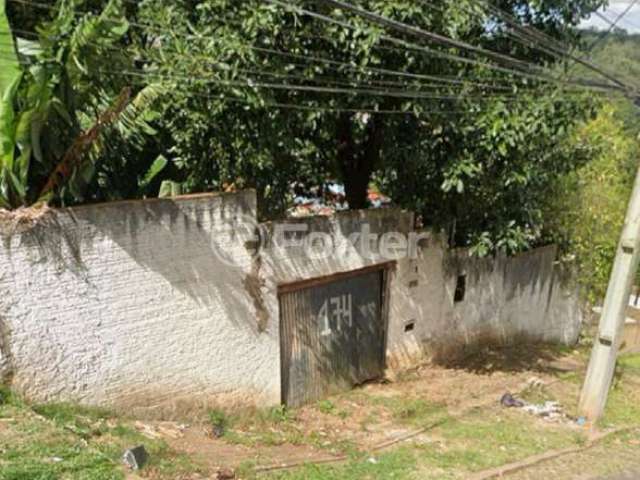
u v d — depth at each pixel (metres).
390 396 8.06
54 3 6.25
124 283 5.45
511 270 10.80
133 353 5.61
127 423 5.41
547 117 6.82
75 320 5.18
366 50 5.87
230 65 5.82
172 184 6.52
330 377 7.84
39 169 5.32
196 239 5.95
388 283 8.43
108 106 5.66
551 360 11.02
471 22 6.17
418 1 5.88
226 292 6.30
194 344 6.09
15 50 4.62
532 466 6.33
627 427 8.05
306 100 6.57
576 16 7.28
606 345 7.92
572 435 7.41
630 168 13.42
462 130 6.71
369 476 5.48
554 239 11.77
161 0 6.25
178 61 5.93
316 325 7.55
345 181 9.00
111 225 5.30
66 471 3.95
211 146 6.91
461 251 9.48
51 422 4.64
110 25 4.88
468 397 8.42
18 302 4.84
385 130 7.78
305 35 6.01
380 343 8.54
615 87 6.74
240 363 6.56
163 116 6.76
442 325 9.55
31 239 4.85
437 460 6.12
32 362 4.96
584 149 9.15
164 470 4.52
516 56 7.13
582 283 13.02
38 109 4.84
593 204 11.98
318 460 5.77
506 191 8.09
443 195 8.35
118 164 6.64
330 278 7.56
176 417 6.01
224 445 5.69
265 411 6.85
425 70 6.48
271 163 6.91
